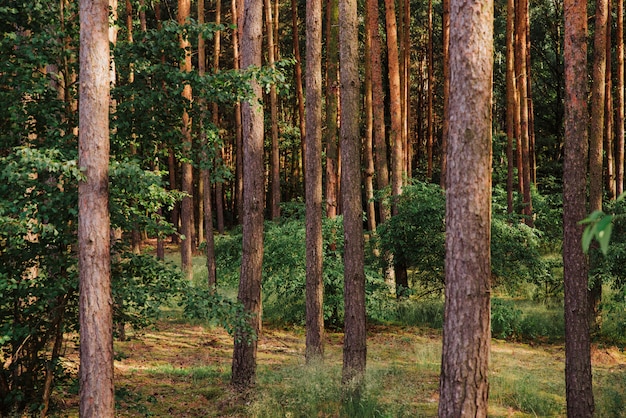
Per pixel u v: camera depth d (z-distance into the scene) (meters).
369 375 9.84
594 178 13.21
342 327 16.58
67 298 7.55
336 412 9.16
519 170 24.75
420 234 16.28
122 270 7.92
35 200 6.87
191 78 7.82
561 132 36.72
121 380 10.80
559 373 12.14
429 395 10.27
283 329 16.27
